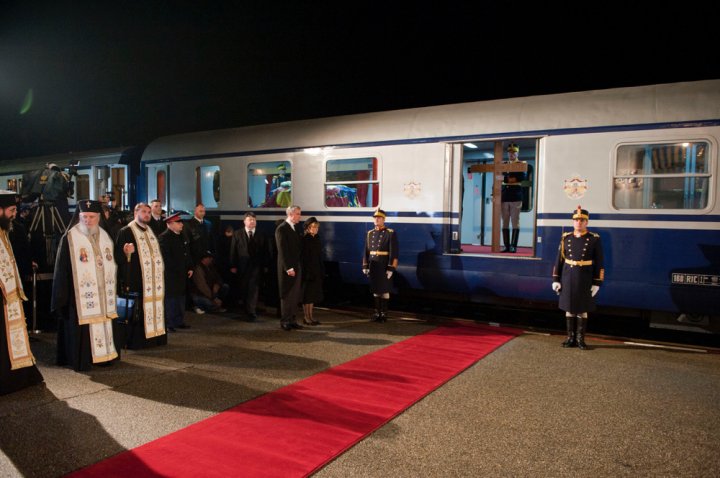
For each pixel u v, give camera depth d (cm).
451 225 785
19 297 478
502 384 501
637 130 651
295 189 920
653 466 343
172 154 1098
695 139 620
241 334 700
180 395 466
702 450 366
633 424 409
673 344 654
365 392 474
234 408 434
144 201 1161
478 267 760
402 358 584
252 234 794
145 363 565
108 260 553
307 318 763
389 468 337
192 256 847
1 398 457
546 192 708
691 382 509
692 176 623
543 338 683
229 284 871
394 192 821
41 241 725
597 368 553
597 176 675
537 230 719
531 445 371
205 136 1062
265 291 891
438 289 797
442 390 483
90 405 441
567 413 430
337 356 593
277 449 360
